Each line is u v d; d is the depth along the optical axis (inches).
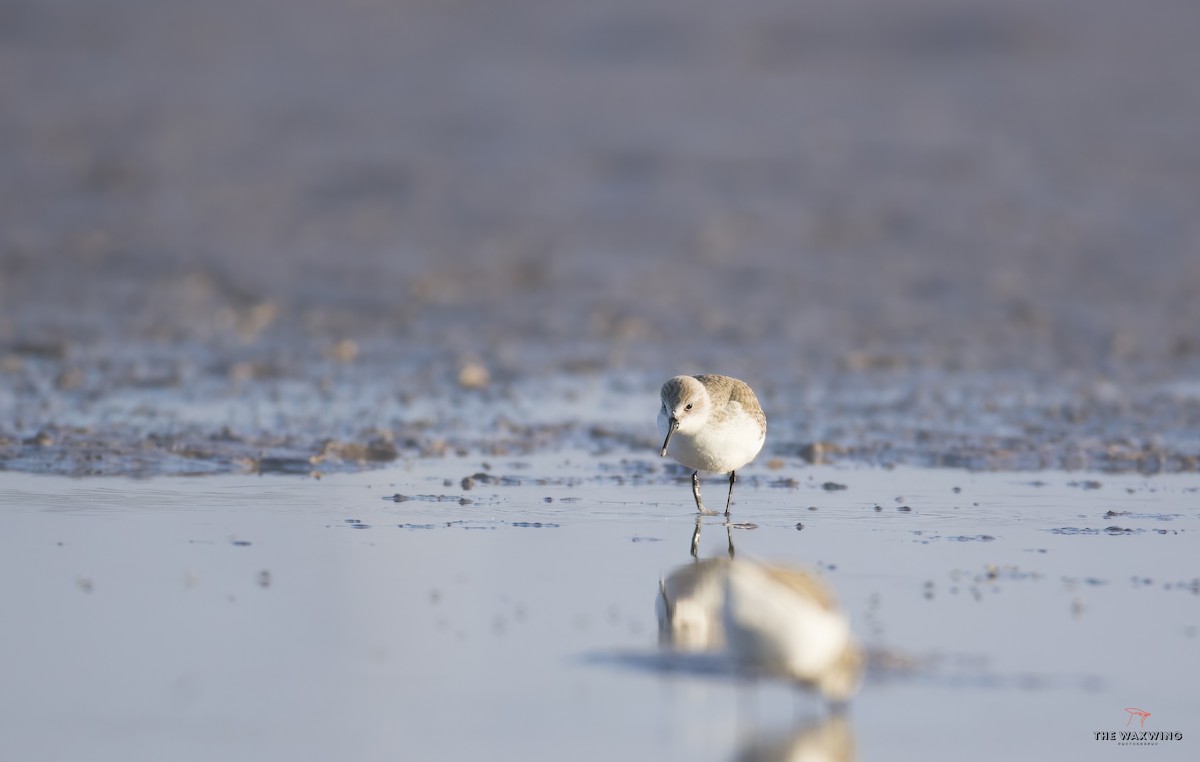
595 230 1160.8
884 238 1128.2
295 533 397.7
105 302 879.1
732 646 281.1
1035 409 594.2
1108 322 831.7
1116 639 310.8
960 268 1010.1
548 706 273.7
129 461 484.1
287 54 2255.2
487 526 410.0
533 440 534.9
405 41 2367.1
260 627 316.2
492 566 367.9
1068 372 693.3
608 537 399.9
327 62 2193.7
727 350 749.3
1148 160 1482.5
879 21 2343.8
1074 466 500.4
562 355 732.7
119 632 312.7
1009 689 283.7
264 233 1144.2
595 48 2288.4
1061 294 920.9
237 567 362.9
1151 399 618.8
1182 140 1603.1
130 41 2300.7
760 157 1489.9
